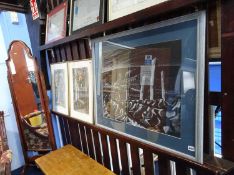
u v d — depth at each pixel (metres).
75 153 1.80
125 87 1.30
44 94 2.15
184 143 0.98
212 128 0.95
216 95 0.93
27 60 2.15
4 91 2.40
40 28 2.25
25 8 2.44
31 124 2.23
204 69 0.88
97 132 1.67
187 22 0.92
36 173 2.40
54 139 2.21
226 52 0.84
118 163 1.51
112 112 1.42
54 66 2.19
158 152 1.11
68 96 1.97
